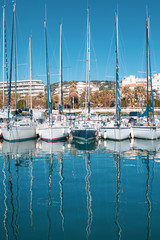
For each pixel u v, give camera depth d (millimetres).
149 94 78312
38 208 8883
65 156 18219
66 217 8211
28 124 27906
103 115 41375
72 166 15133
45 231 7363
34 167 14922
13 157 17938
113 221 7906
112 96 78250
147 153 19125
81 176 12922
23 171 13992
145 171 13867
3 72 32469
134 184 11523
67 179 12398
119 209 8758
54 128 25594
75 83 78375
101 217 8180
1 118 32938
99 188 10977
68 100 79875
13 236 7109
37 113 37625
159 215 8281
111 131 26234
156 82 128250
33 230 7422
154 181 11984
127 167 14789
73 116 37531
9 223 7828
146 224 7707
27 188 11039
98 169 14367
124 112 60625
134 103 80250
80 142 25500
